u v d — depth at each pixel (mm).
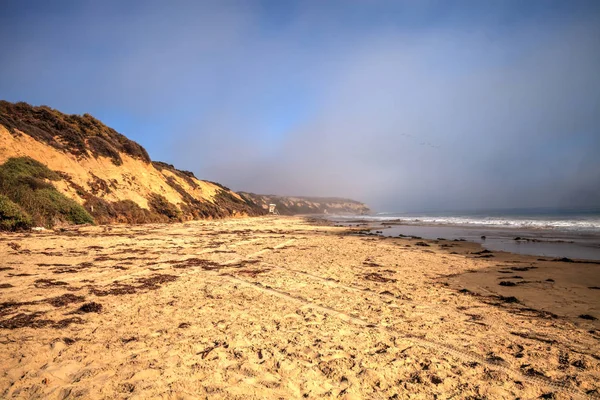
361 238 22156
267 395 3295
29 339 4383
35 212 18469
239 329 5098
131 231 21250
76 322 5156
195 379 3549
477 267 11430
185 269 9844
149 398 3143
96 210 25781
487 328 5430
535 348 4633
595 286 8609
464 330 5312
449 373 3869
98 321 5262
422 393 3439
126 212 28766
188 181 52125
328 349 4453
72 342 4395
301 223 43938
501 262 12461
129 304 6230
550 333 5254
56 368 3662
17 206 17109
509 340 4918
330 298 7059
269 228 31984
